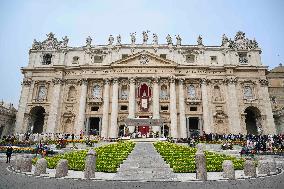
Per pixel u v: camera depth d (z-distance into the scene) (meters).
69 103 69.19
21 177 18.08
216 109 67.12
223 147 41.41
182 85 68.50
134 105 66.31
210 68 69.69
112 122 65.44
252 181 16.58
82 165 21.80
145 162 23.97
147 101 67.25
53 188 14.45
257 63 71.31
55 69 71.00
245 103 67.62
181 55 71.62
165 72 68.50
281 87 79.69
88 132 66.88
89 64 71.19
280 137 47.66
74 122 67.75
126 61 69.25
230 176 17.59
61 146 42.84
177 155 26.77
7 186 14.86
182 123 65.38
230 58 71.31
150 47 71.81
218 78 69.44
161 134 63.88
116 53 71.81
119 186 15.10
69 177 18.08
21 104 69.19
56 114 67.44
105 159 24.48
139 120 55.19
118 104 67.75
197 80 69.62
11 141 46.47
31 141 48.25
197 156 17.69
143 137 57.69
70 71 71.44
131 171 20.16
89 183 15.98
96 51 72.75
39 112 73.50
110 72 69.75
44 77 71.38
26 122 68.00
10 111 72.12
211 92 68.62
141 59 69.12
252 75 69.75
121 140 53.62
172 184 15.71
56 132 66.38
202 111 67.12
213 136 55.00
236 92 68.31
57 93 69.12
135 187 14.81
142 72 68.56
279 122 71.12
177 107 67.25
